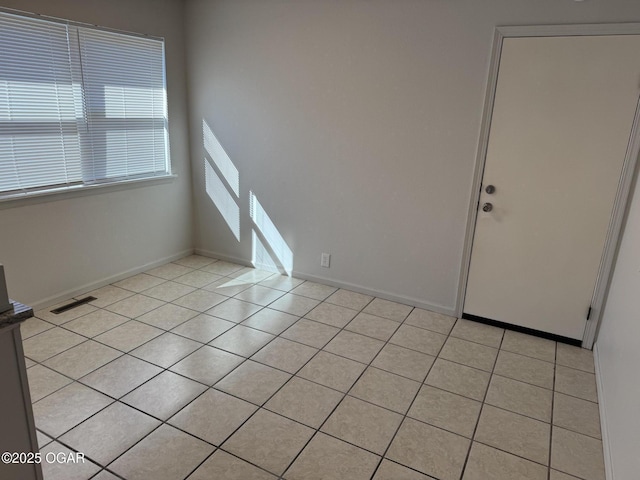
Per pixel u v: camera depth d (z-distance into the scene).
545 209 2.86
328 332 3.02
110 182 3.50
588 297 2.86
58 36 2.96
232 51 3.70
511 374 2.61
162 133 3.90
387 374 2.56
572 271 2.87
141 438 1.99
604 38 2.52
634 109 2.53
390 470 1.88
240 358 2.66
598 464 1.95
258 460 1.90
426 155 3.15
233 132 3.90
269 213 3.93
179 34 3.85
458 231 3.16
